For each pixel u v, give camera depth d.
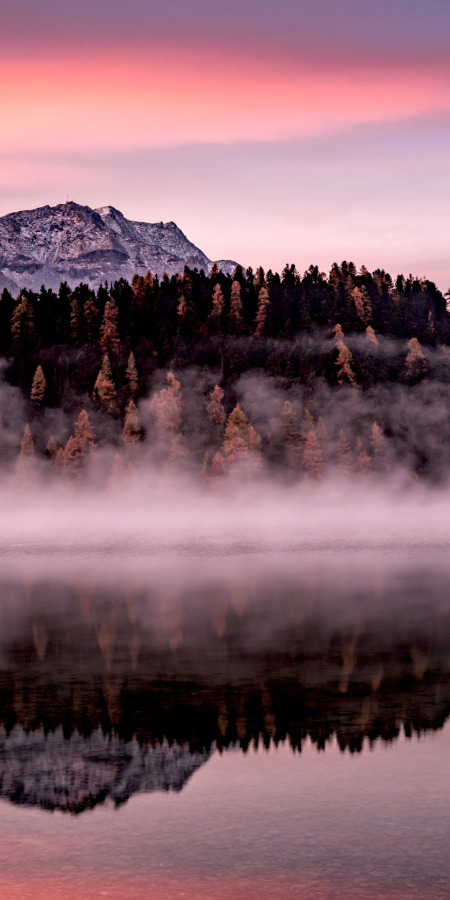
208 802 20.42
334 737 25.27
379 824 19.02
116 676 33.56
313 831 18.77
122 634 42.72
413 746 24.28
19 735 25.86
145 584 62.88
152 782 21.89
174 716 27.75
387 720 26.89
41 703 29.55
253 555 83.94
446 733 25.50
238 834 18.62
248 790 21.09
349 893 16.09
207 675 33.50
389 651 37.56
